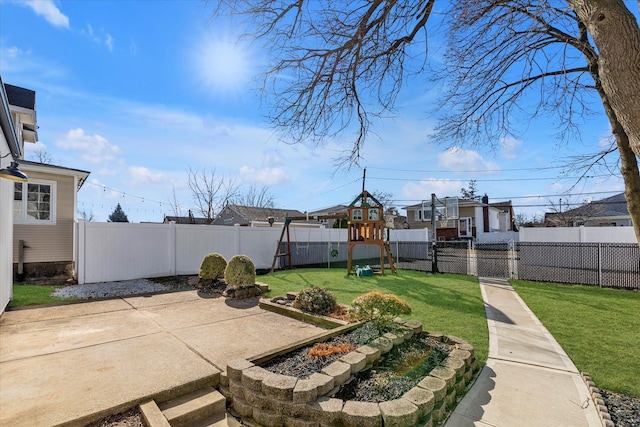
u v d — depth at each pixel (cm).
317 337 429
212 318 576
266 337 471
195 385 329
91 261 902
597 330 527
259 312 620
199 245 1124
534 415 295
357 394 301
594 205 2348
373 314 444
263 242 1324
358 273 1114
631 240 1238
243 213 2614
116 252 945
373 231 1131
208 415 306
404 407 263
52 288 811
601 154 578
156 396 304
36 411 272
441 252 1318
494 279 1033
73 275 971
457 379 333
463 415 297
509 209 3606
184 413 292
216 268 875
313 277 1084
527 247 1095
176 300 722
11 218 663
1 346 428
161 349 420
